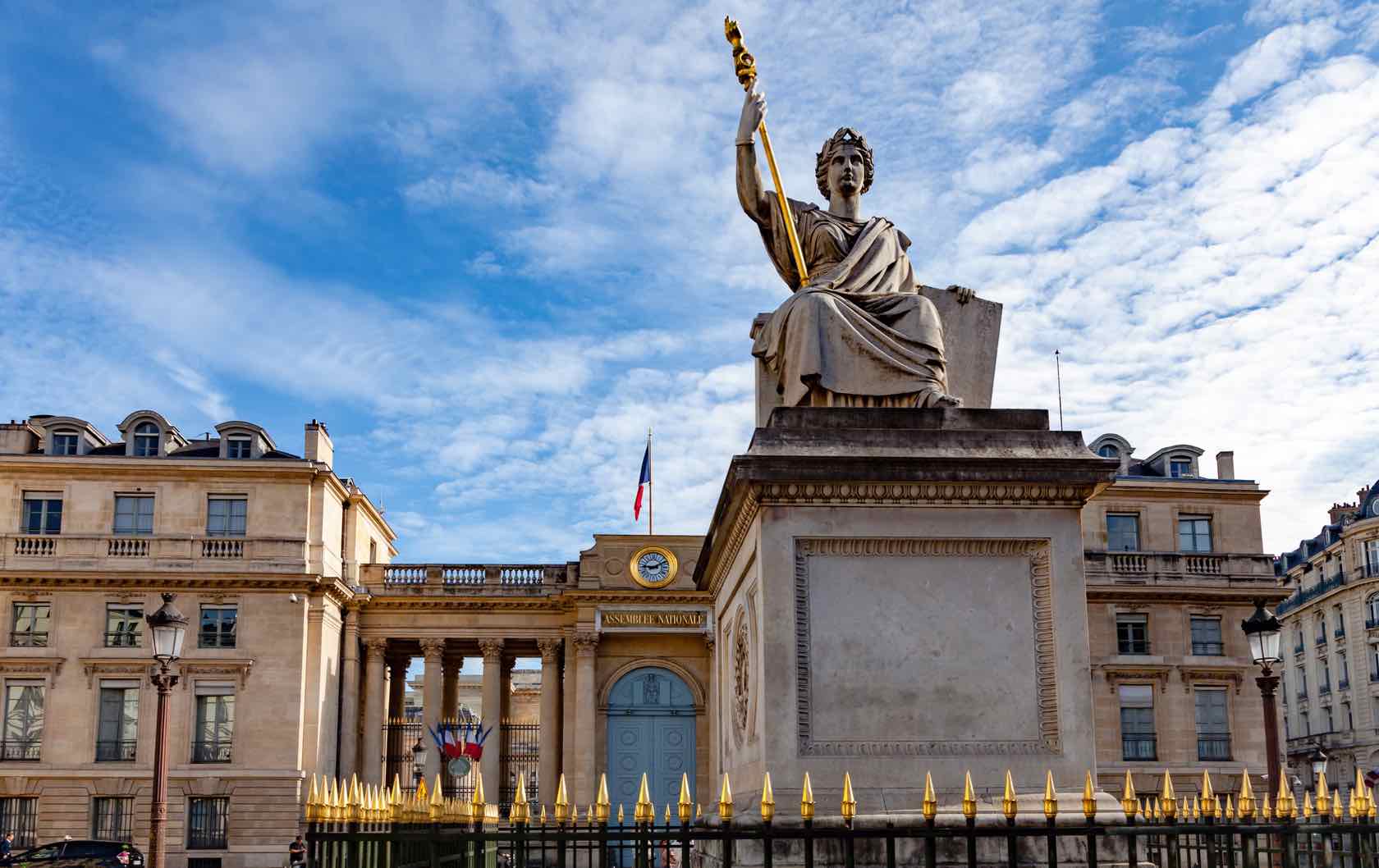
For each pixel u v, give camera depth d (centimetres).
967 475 796
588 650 5566
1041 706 785
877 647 785
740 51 1012
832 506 800
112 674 5209
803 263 958
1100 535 5691
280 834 5075
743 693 886
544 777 5609
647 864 641
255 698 5216
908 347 883
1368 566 7519
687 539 5681
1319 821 750
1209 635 5597
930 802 631
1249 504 5759
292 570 5309
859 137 1023
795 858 732
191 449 5578
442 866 847
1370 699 7431
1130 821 667
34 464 5309
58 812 5069
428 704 5669
